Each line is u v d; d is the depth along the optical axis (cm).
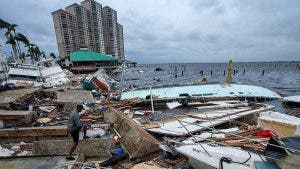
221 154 734
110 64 7469
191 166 774
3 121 1092
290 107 1961
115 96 2147
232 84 2352
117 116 1241
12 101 1377
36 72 3011
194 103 1906
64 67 6619
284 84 4266
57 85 2762
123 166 800
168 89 2170
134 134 960
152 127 1180
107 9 10825
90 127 1119
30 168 696
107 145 878
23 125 1115
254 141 886
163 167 766
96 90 2386
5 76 2942
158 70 9844
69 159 752
